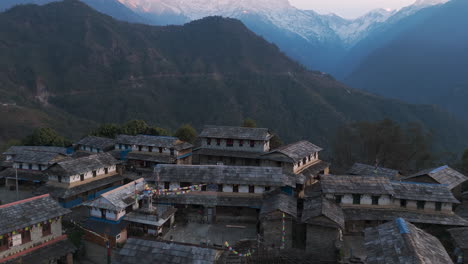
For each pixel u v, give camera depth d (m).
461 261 34.28
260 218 38.88
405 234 25.72
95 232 39.75
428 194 41.34
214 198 45.41
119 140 69.88
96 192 54.34
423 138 72.38
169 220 43.97
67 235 37.91
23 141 82.62
